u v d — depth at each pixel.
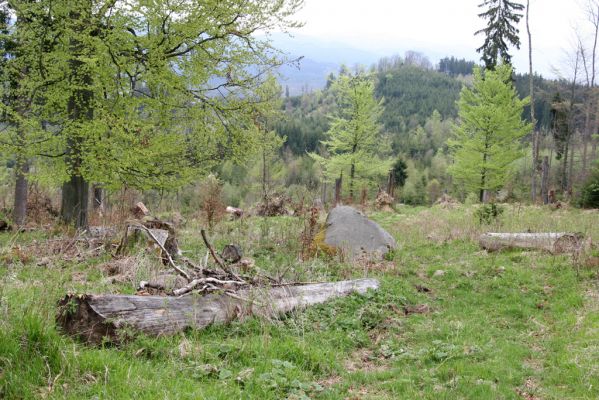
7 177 24.20
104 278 7.04
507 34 32.22
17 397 3.39
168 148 11.30
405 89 132.25
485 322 7.06
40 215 14.82
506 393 4.64
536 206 23.09
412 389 4.66
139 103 10.66
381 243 11.24
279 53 11.44
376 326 6.57
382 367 5.36
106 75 9.95
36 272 7.08
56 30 10.31
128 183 11.66
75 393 3.49
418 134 94.25
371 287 7.78
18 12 10.40
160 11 9.93
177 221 14.42
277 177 40.69
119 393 3.56
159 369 4.20
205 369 4.32
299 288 6.91
